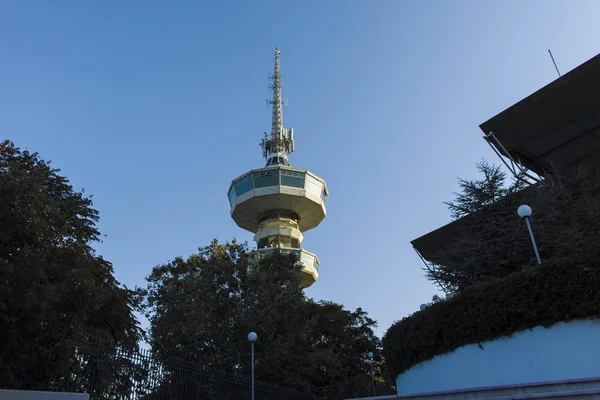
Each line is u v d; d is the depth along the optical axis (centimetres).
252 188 8850
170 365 2083
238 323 3250
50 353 1511
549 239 2275
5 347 1410
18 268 1405
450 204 2783
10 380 1406
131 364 1850
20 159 2520
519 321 1547
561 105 3303
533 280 1535
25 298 1377
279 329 3372
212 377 2323
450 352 1759
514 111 3462
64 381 1562
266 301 3384
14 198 1479
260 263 3959
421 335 1906
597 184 2777
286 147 10312
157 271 3594
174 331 3166
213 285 3425
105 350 1736
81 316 1656
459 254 2636
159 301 3394
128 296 2920
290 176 8900
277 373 3178
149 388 1914
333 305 4406
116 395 1733
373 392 4384
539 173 3850
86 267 1853
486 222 2567
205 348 3183
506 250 2339
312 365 3322
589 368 1355
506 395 1299
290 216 9119
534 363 1476
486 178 2759
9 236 1459
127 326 2752
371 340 4794
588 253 1474
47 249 1563
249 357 3175
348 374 4262
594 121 3344
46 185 2530
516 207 2534
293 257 4197
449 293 2586
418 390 1902
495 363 1583
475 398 1352
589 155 3631
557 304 1452
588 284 1409
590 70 3091
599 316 1377
